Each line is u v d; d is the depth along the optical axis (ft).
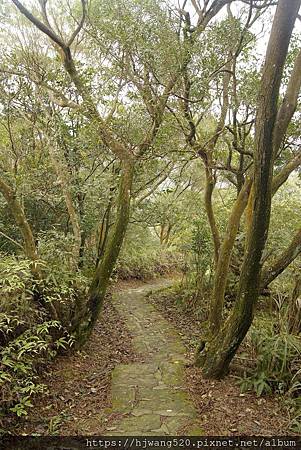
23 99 17.38
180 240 32.91
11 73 16.03
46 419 10.98
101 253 19.79
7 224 20.10
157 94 15.40
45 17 16.58
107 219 20.04
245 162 20.17
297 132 17.42
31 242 14.82
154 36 13.46
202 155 18.44
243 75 15.81
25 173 18.54
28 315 13.00
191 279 28.35
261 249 11.68
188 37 13.74
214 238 21.09
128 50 14.10
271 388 12.69
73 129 19.40
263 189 10.84
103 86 16.67
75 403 12.12
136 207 24.52
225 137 18.42
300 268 17.48
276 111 10.19
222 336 13.62
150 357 16.96
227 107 16.57
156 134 16.53
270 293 20.18
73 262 17.10
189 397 12.75
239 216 15.35
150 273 38.32
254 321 16.58
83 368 14.96
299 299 15.48
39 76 17.06
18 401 10.90
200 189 33.17
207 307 23.79
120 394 12.85
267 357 13.24
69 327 15.99
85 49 18.25
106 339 19.15
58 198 20.13
